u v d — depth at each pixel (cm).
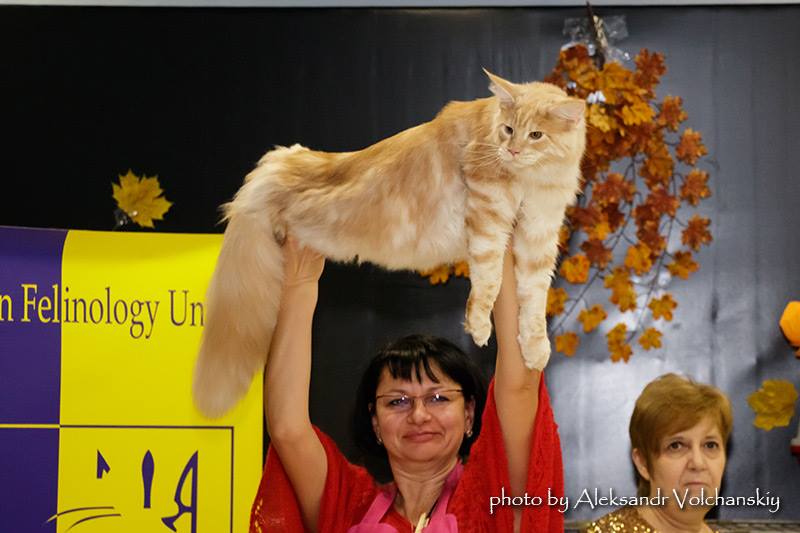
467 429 230
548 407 216
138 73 305
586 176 301
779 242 305
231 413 227
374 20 309
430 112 306
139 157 303
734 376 302
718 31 308
